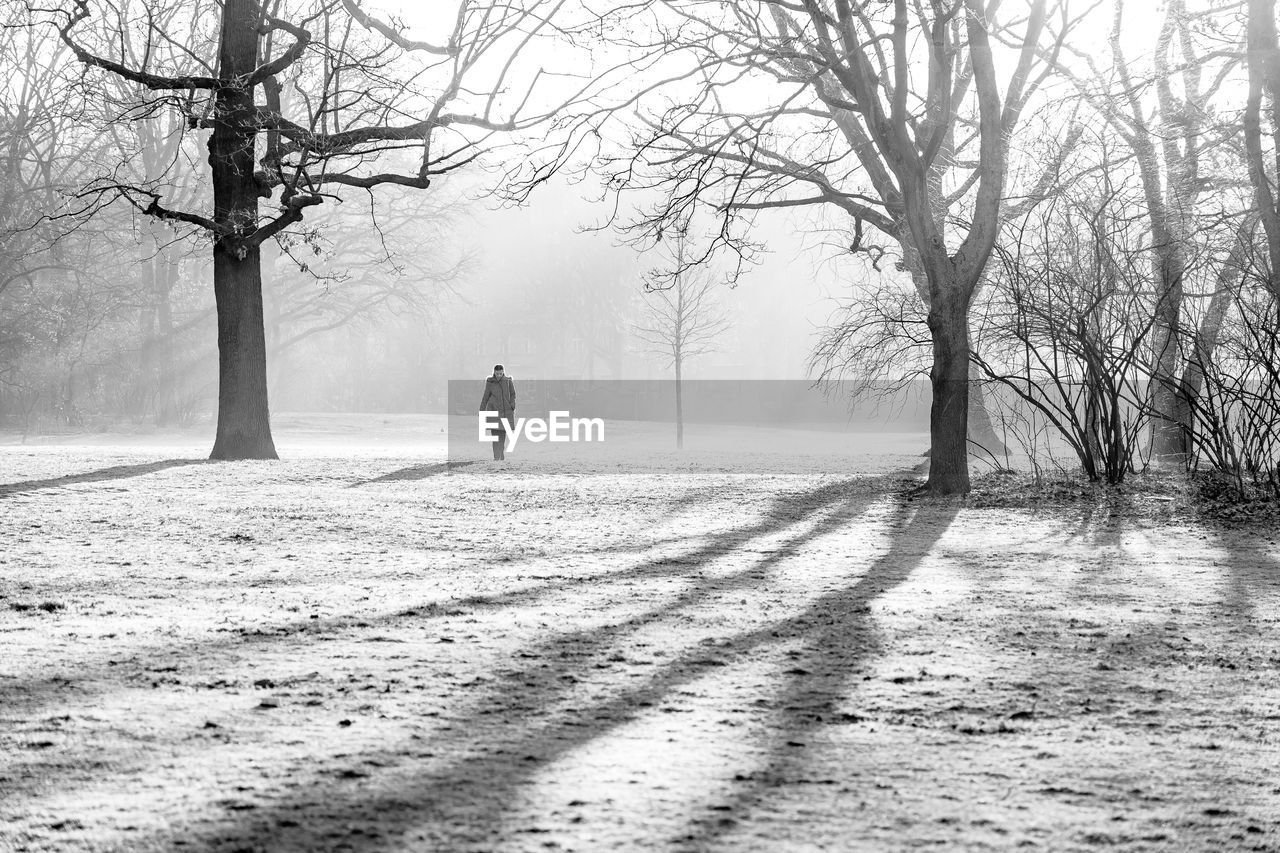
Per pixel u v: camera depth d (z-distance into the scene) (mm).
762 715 4949
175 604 7738
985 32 15633
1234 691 5531
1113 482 15867
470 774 4070
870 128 15859
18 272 48344
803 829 3545
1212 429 14930
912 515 14148
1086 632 6969
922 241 16062
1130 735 4738
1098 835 3545
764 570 9641
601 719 4855
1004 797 3904
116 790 3871
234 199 23125
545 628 6922
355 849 3342
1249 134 14609
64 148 48844
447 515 13891
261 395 23547
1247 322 14547
